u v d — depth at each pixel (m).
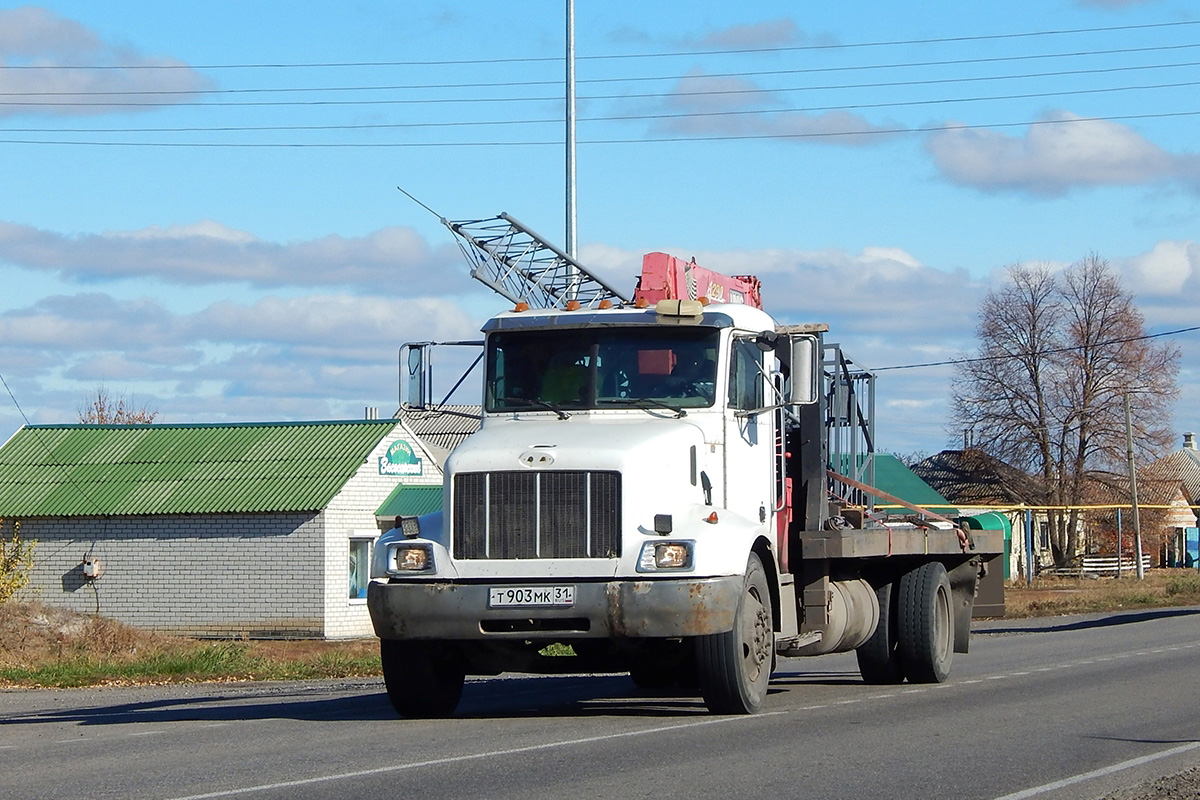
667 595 16.06
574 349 18.52
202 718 18.98
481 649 17.52
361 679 29.67
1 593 41.84
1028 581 94.50
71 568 56.81
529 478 16.53
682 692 22.34
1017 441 103.50
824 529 21.23
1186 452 153.12
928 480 110.31
